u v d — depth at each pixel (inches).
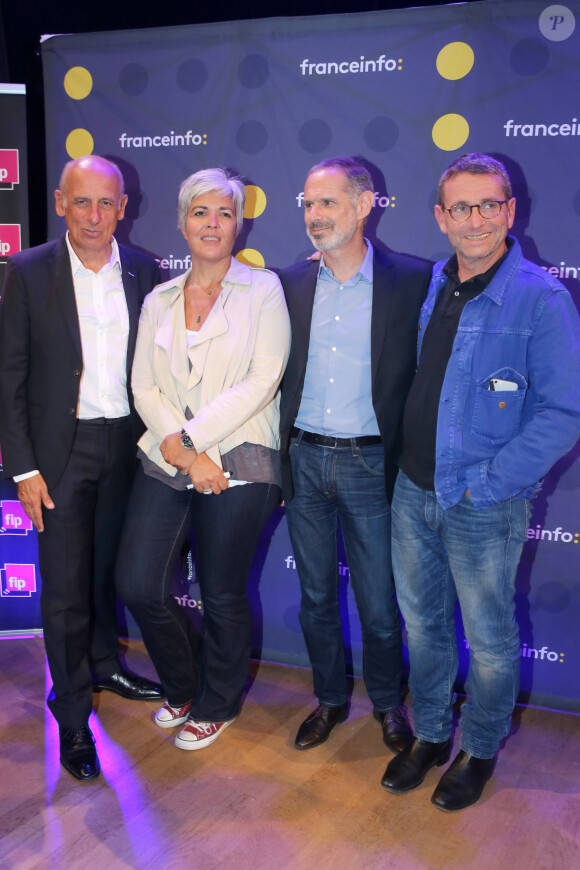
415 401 72.6
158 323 79.7
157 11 135.8
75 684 83.0
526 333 66.2
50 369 78.8
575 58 84.1
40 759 84.4
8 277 78.7
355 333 77.5
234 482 78.6
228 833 72.9
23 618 113.0
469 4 86.2
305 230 96.6
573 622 94.7
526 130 87.0
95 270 81.4
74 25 137.5
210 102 96.6
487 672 73.2
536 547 94.4
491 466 67.1
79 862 69.2
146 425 82.0
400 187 92.1
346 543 83.4
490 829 73.8
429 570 76.0
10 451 78.3
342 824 74.3
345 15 90.0
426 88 89.1
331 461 79.0
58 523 80.7
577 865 69.2
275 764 83.7
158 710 94.2
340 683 89.6
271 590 106.2
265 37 93.1
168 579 82.6
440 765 83.0
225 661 85.0
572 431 65.1
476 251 67.1
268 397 77.4
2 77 134.1
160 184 100.6
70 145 102.7
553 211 87.7
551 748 88.0
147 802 77.2
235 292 78.0
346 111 92.1
